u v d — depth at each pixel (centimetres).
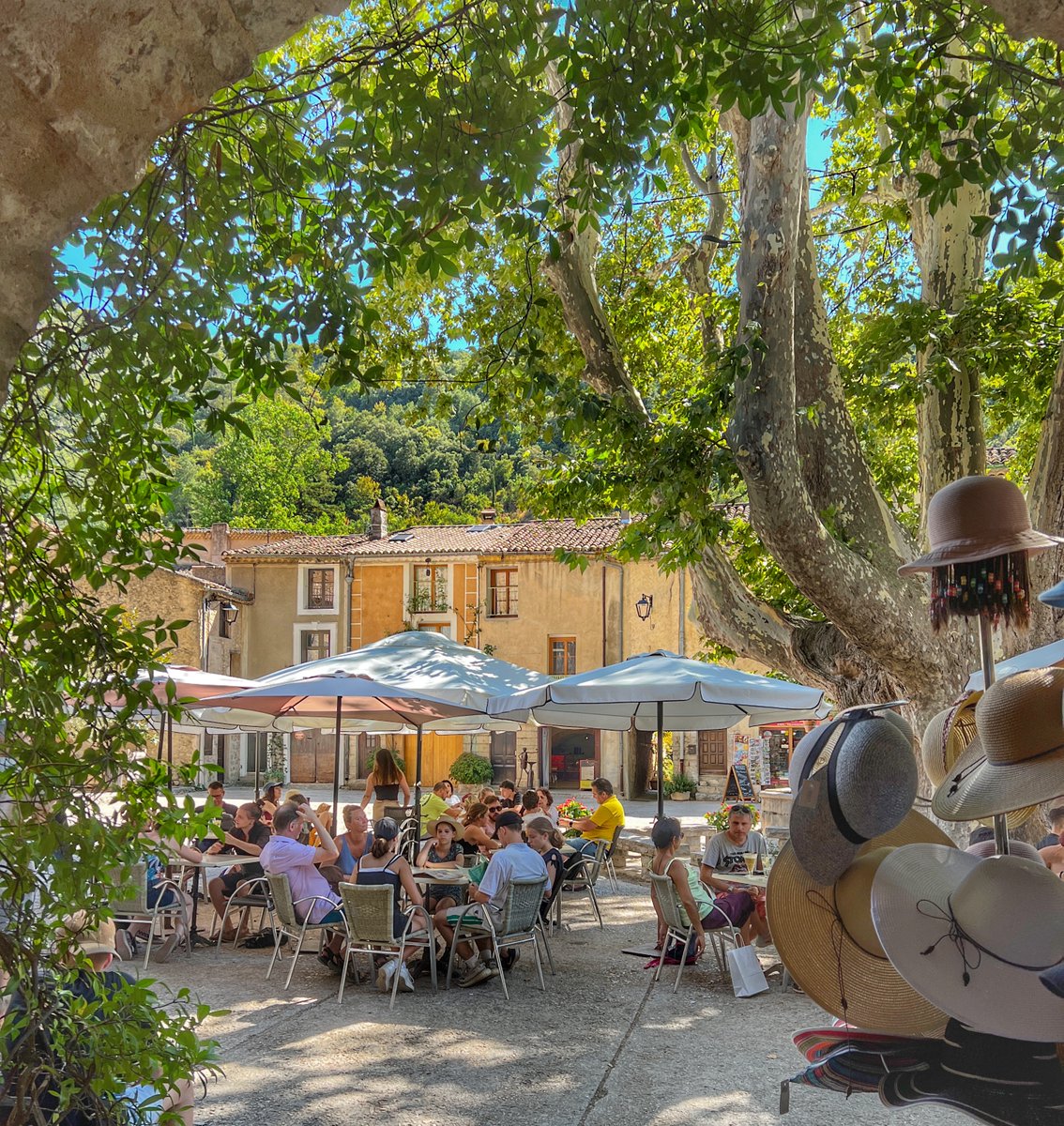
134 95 200
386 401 6762
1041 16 251
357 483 6209
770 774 2736
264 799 1280
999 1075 230
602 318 1102
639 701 985
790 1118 526
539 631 3469
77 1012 268
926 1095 235
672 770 3192
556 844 1139
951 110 456
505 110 417
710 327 1241
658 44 418
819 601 836
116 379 310
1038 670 227
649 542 1058
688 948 856
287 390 435
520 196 431
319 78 418
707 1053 641
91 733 282
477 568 3550
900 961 208
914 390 947
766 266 784
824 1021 716
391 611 3631
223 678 1141
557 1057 633
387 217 434
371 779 1342
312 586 3731
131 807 281
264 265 419
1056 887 216
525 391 907
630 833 1694
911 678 850
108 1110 271
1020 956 208
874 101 611
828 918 243
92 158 198
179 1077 284
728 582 1119
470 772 3316
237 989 807
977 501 245
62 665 281
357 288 437
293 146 418
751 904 842
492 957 892
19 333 199
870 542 908
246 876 1032
